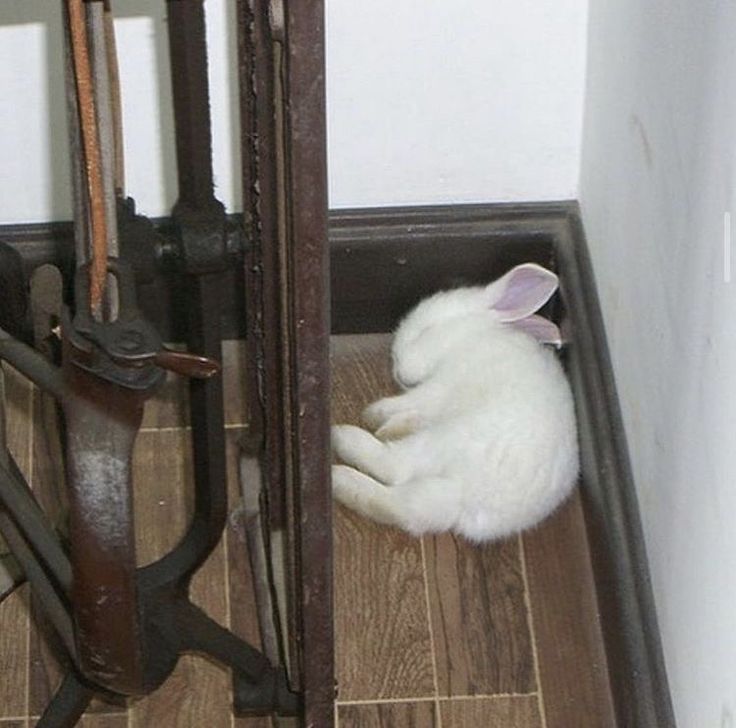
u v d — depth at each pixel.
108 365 1.12
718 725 1.46
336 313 2.21
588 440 1.99
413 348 2.07
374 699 1.84
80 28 1.10
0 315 1.60
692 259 1.52
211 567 1.94
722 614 1.43
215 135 2.00
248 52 1.35
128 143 2.02
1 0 1.85
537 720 1.83
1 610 1.89
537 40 1.96
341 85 1.99
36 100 1.96
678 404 1.61
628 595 1.79
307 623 1.37
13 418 2.05
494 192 2.13
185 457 2.05
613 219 1.93
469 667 1.87
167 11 1.27
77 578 1.16
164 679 1.44
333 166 2.08
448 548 1.98
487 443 1.94
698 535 1.53
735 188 1.33
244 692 1.66
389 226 2.13
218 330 1.41
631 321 1.86
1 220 2.08
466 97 2.02
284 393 1.40
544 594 1.94
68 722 1.58
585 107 2.03
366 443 2.00
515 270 2.04
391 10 1.92
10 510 1.41
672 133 1.60
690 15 1.51
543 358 2.05
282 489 1.56
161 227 1.53
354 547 1.98
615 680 1.82
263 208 1.37
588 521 1.98
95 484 1.14
